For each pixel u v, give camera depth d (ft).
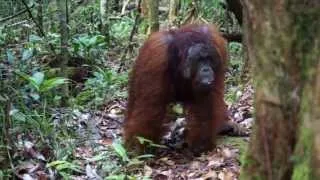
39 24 30.42
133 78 19.88
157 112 19.11
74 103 23.70
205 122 19.84
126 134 19.69
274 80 8.07
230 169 17.21
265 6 7.95
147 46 19.42
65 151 18.12
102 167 17.38
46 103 20.94
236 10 23.03
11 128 17.79
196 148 20.04
